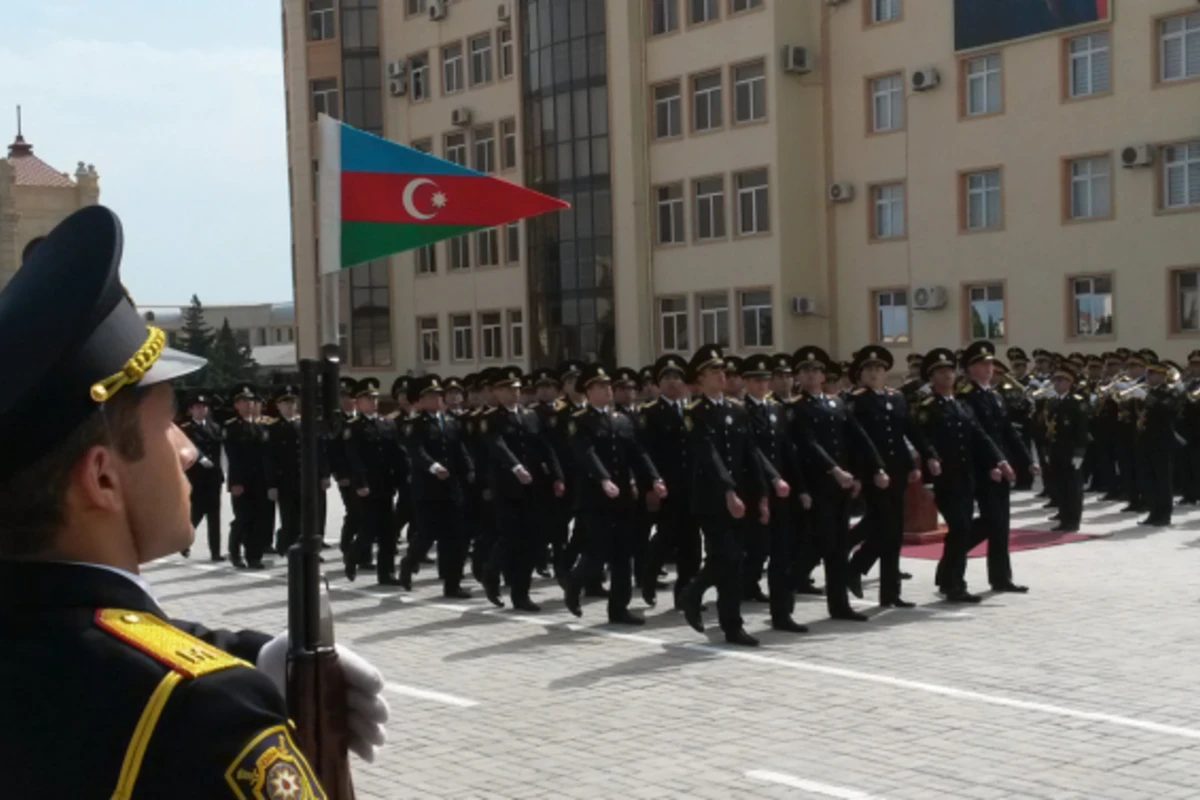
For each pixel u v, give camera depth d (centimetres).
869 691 828
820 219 3241
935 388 1179
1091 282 2780
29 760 139
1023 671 869
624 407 1301
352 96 4294
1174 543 1520
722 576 1011
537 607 1212
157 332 166
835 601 1111
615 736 738
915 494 1575
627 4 3453
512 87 3828
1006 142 2888
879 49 3100
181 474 167
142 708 140
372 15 4278
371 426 1420
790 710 785
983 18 2897
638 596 1297
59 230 155
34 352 146
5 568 152
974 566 1372
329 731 217
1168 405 1677
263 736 143
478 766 688
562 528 1307
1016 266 2881
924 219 3039
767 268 3219
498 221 496
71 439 152
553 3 3603
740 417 1041
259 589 1407
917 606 1155
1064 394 1653
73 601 150
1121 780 629
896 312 3127
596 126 3547
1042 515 1841
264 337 10144
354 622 1154
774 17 3164
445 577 1298
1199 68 2597
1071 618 1058
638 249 3475
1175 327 2644
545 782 656
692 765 675
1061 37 2784
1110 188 2730
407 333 4241
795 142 3209
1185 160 2625
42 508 153
